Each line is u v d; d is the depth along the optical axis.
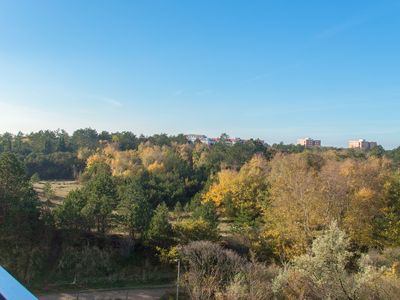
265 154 79.19
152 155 71.56
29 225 31.30
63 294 27.53
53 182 69.38
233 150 74.81
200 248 22.62
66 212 33.69
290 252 28.30
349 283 9.86
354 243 30.80
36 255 30.97
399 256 23.39
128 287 29.34
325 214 30.33
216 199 44.94
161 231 33.53
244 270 16.39
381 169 44.00
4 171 31.73
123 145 98.81
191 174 60.25
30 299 1.59
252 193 43.84
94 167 64.88
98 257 32.38
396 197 34.72
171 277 31.08
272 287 12.23
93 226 35.84
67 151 88.00
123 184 48.00
